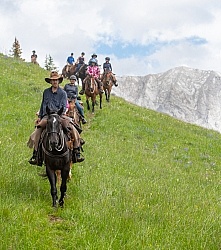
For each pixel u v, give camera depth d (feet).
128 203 33.78
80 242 25.80
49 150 31.68
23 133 56.29
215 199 42.83
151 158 60.23
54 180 32.48
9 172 37.63
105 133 71.15
